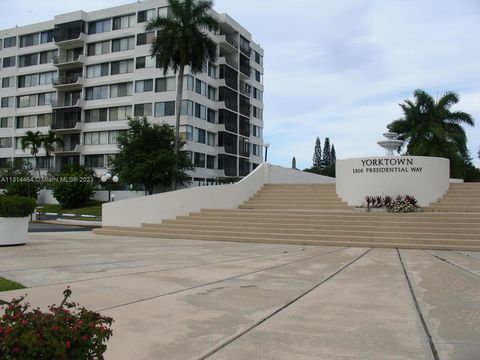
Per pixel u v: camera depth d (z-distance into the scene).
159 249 14.44
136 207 21.23
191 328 5.64
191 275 9.48
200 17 44.03
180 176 45.53
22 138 63.34
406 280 8.98
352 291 7.89
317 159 123.06
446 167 21.41
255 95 75.19
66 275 9.31
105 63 62.50
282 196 24.16
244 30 69.50
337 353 4.77
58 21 64.94
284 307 6.73
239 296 7.45
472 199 20.34
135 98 58.75
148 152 45.16
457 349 4.90
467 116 45.69
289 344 5.06
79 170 55.38
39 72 68.75
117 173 45.31
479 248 13.98
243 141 69.62
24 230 15.12
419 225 16.09
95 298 7.20
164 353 4.76
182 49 42.62
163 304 6.86
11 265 10.54
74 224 33.66
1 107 72.06
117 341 5.12
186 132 55.38
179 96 44.03
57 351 2.88
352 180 21.55
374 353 4.77
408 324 5.86
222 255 12.98
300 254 13.23
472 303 7.01
